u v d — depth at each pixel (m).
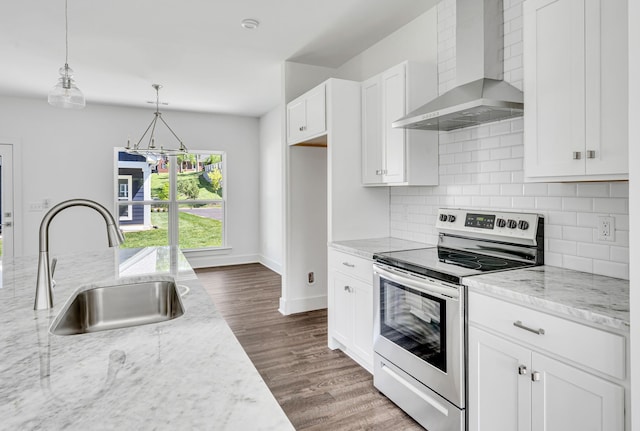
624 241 1.71
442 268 1.92
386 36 3.21
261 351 2.98
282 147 3.88
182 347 0.94
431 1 2.66
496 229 2.23
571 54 1.57
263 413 0.66
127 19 2.86
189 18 2.86
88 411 0.67
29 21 2.86
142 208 5.82
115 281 1.70
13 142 4.95
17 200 4.98
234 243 6.34
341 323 2.84
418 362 2.01
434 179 2.71
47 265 1.32
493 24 2.22
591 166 1.51
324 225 4.06
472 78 2.25
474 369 1.70
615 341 1.19
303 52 3.55
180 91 4.77
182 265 2.05
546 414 1.40
